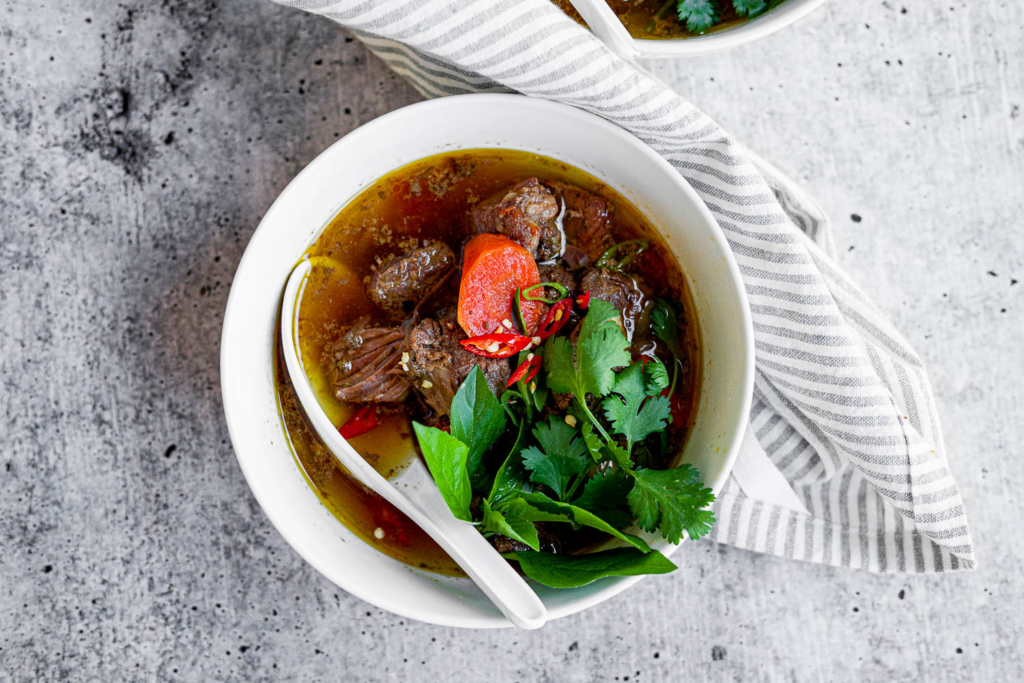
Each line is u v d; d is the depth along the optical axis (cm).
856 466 72
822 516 75
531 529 65
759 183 70
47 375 75
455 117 68
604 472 67
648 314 71
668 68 76
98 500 75
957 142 77
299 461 70
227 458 75
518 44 67
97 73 75
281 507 68
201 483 75
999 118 77
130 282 75
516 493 67
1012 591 77
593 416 67
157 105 75
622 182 70
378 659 76
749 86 77
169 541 75
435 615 66
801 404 72
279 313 70
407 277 70
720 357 69
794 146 77
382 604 67
